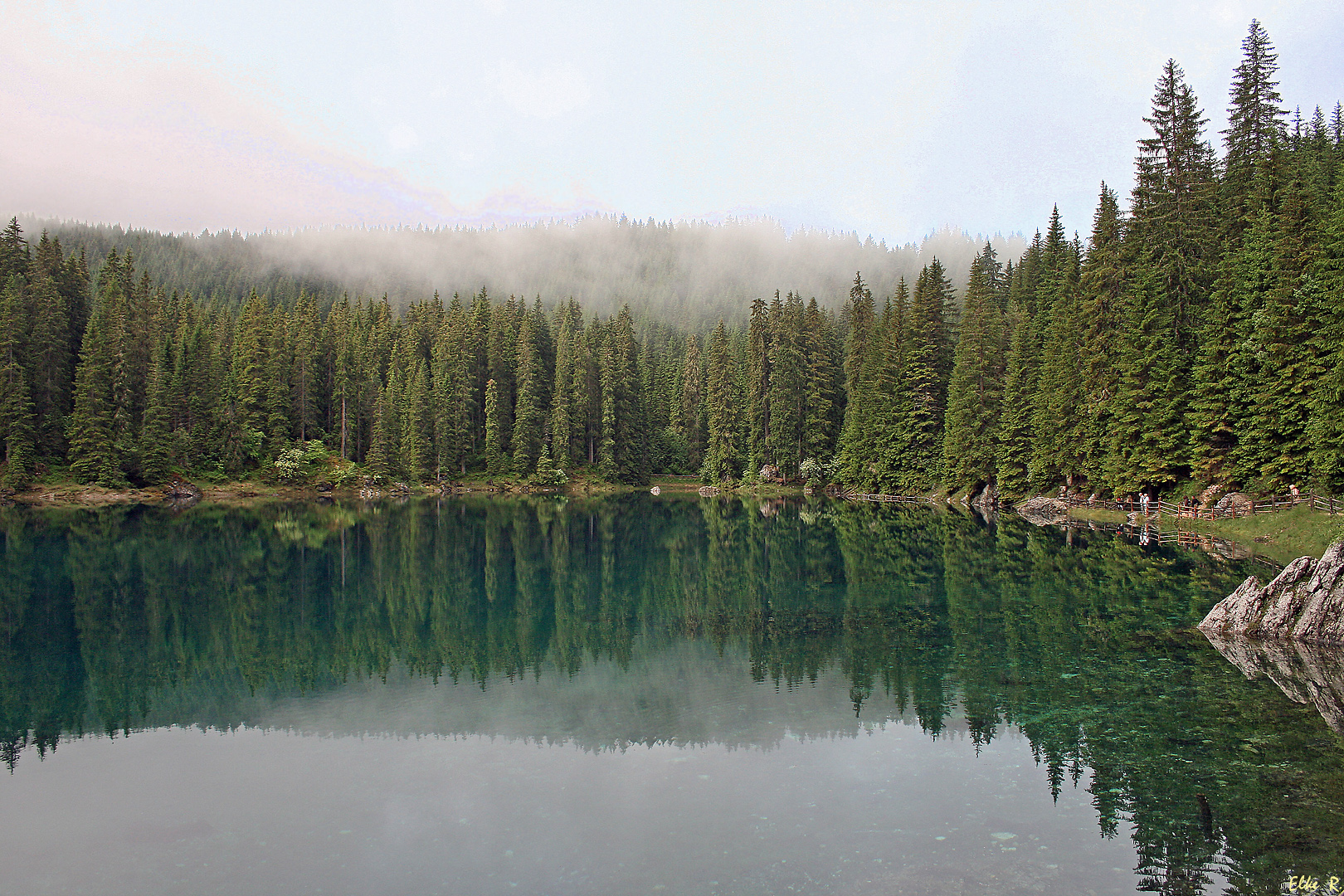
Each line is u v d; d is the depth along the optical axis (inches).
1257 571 1067.3
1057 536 1552.7
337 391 3432.6
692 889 335.9
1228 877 340.2
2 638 850.1
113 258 3499.0
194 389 3056.1
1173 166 1766.7
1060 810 407.5
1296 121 2442.2
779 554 1455.5
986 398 2458.2
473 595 1090.7
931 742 508.7
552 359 4195.4
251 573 1278.3
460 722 568.7
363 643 819.4
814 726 544.4
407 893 338.0
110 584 1176.2
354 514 2399.1
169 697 639.1
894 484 2888.8
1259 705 558.3
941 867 351.6
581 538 1796.3
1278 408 1350.9
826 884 337.7
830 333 3868.1
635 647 785.6
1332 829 380.8
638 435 4018.2
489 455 3700.8
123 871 362.0
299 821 411.5
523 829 396.2
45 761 503.2
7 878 357.1
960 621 861.2
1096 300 1883.6
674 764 481.4
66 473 2628.0
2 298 2726.4
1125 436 1738.4
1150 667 658.2
